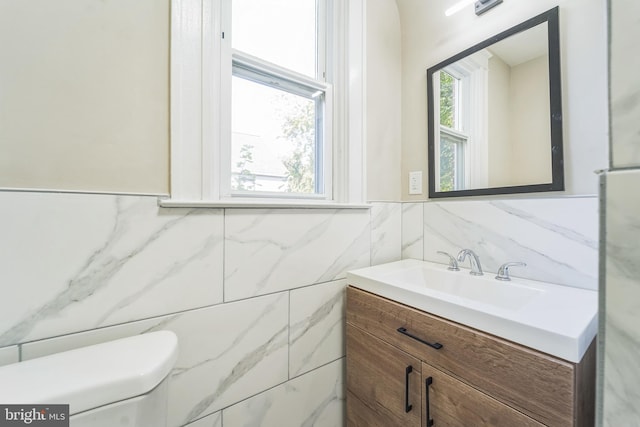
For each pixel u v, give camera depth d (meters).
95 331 0.70
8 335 0.60
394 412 0.91
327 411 1.16
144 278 0.76
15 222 0.61
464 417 0.72
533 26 1.01
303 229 1.08
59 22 0.66
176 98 0.81
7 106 0.61
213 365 0.88
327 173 1.25
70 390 0.48
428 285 1.21
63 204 0.66
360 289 1.08
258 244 0.97
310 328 1.10
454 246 1.26
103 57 0.71
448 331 0.76
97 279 0.70
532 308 0.72
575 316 0.66
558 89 0.96
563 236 0.94
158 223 0.78
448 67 1.28
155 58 0.78
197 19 0.85
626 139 0.23
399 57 1.49
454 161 1.26
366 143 1.34
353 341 1.09
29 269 0.62
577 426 0.55
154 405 0.56
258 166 1.08
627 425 0.23
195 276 0.84
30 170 0.63
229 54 0.97
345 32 1.25
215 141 0.90
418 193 1.42
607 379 0.24
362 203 1.29
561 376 0.56
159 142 0.79
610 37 0.24
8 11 0.61
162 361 0.59
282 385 1.03
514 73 1.07
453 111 1.26
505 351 0.65
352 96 1.26
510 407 0.64
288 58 1.15
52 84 0.65
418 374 0.84
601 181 0.24
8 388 0.48
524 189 1.04
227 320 0.90
